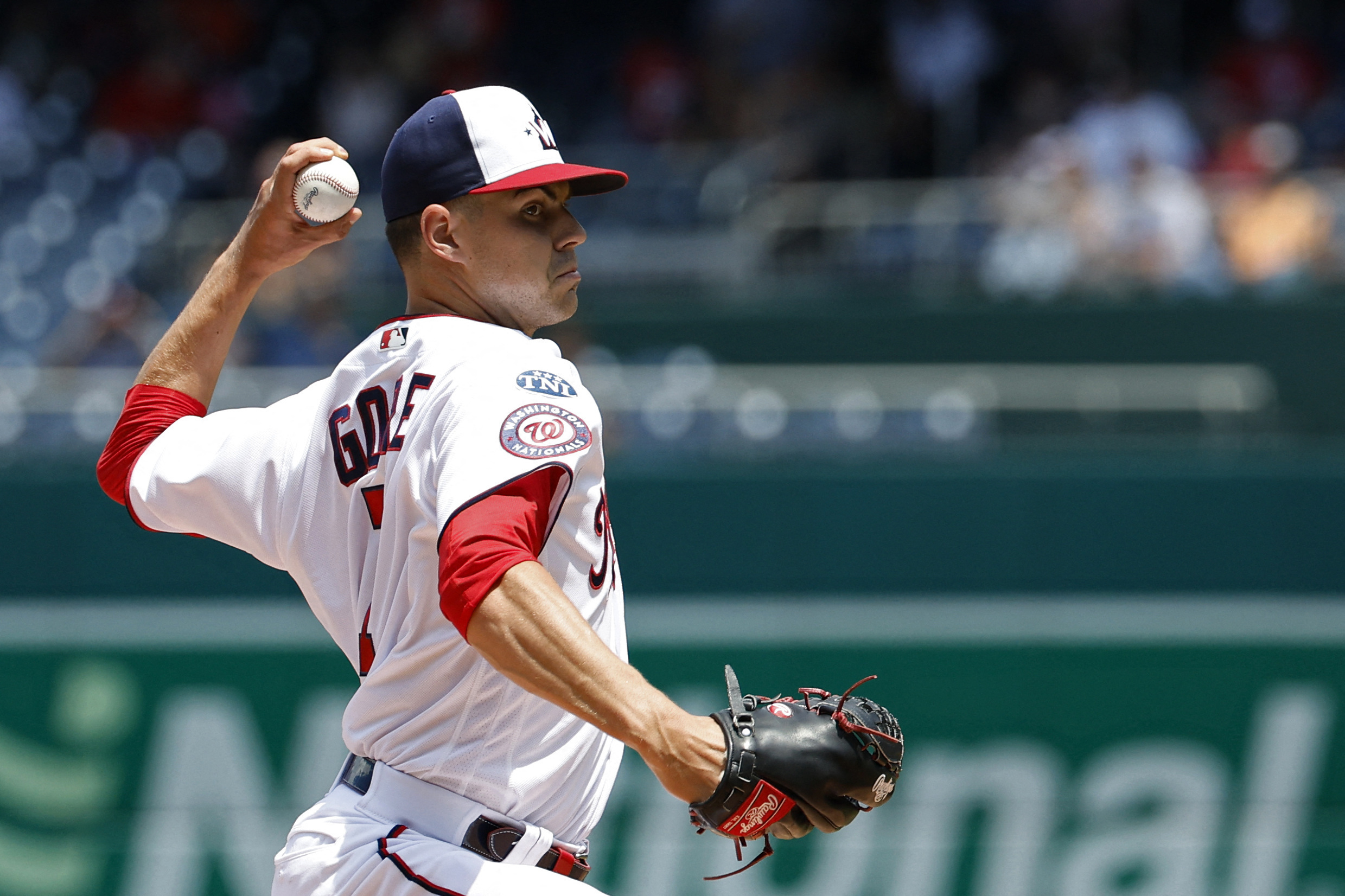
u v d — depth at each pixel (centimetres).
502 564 618
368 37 4500
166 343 866
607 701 612
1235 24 3916
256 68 4394
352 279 2997
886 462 2297
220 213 3191
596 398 2569
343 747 2119
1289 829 2058
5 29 4297
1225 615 2120
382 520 729
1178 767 2084
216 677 2136
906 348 2858
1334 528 2169
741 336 2905
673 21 4522
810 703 695
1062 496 2195
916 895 2077
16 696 2134
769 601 2202
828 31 3775
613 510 2223
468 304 769
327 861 715
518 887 688
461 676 706
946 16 3616
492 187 741
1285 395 2716
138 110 3984
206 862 2105
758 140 3428
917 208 2984
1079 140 3212
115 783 2120
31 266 3534
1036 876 2073
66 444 2484
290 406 794
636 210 3167
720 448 2500
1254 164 3180
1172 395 2734
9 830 2116
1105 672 2106
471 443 665
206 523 800
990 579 2192
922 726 2114
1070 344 2800
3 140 3881
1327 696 2073
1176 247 2852
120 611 2162
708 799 643
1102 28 3688
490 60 4219
